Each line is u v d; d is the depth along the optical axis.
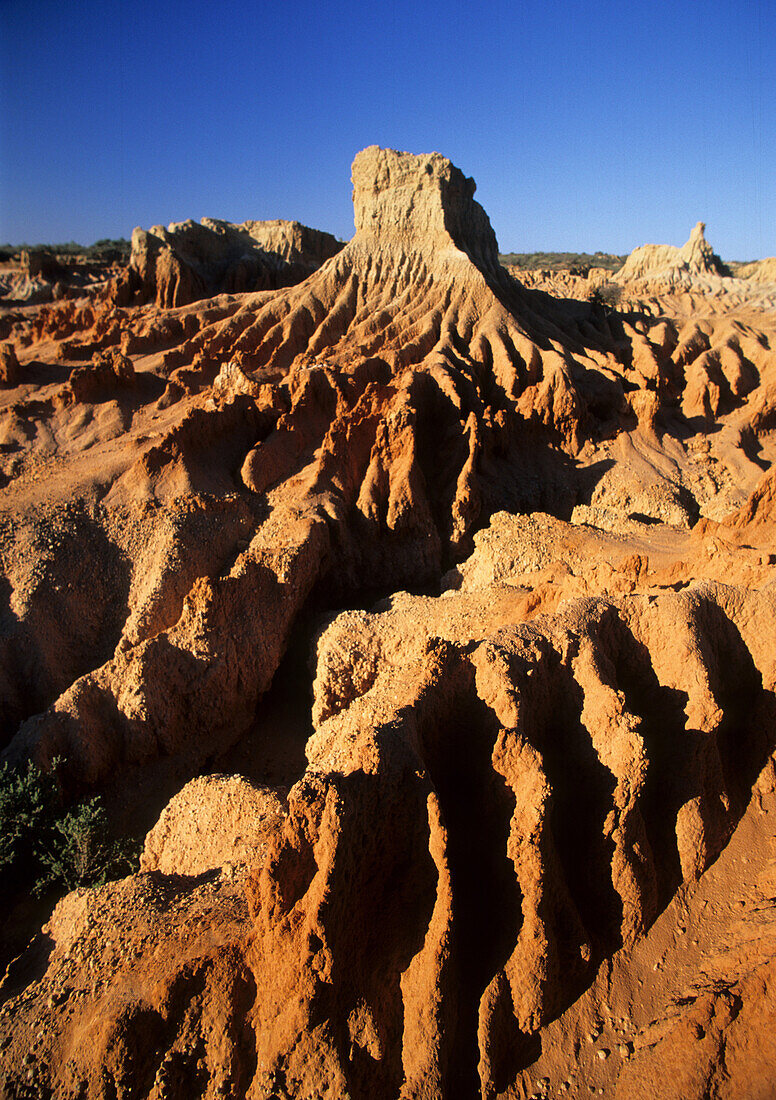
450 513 39.19
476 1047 11.34
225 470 36.53
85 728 23.14
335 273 61.44
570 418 46.34
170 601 29.38
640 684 15.27
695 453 47.09
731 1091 10.61
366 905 11.71
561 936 12.12
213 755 25.62
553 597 21.05
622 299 95.62
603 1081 11.19
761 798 15.09
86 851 20.33
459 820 13.25
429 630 23.72
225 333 57.56
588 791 13.61
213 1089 10.66
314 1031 10.74
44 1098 10.66
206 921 12.51
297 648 30.05
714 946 12.68
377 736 12.32
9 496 33.78
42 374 52.06
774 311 87.31
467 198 64.81
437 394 45.12
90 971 12.21
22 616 28.50
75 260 112.94
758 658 15.95
